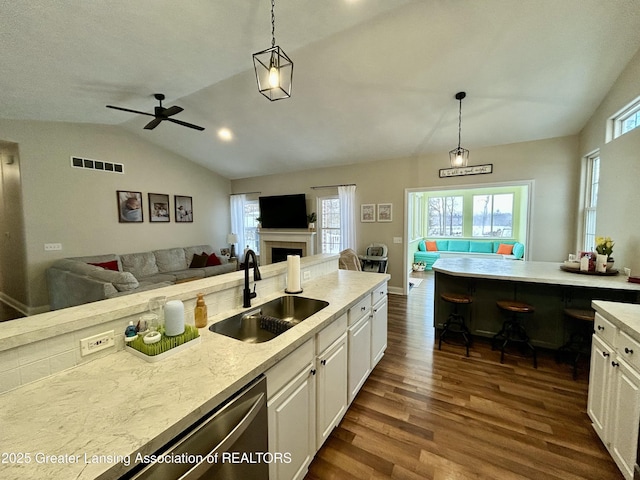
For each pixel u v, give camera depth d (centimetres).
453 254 791
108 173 495
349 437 179
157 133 523
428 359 279
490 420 193
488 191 798
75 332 105
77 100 338
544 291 286
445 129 421
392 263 548
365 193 568
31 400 86
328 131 462
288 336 135
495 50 271
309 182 636
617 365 154
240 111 428
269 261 695
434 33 257
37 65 247
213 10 203
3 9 177
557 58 274
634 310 168
